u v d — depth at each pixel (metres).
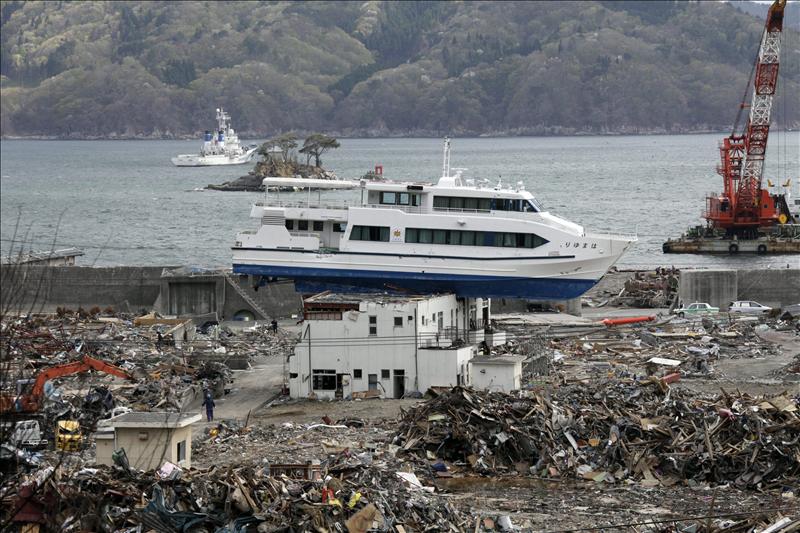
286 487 139.75
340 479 149.62
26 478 132.38
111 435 159.12
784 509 150.12
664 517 150.00
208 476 138.50
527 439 175.38
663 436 176.38
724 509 152.75
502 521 145.38
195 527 129.00
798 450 168.88
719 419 178.62
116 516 127.50
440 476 170.12
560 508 154.88
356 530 132.38
